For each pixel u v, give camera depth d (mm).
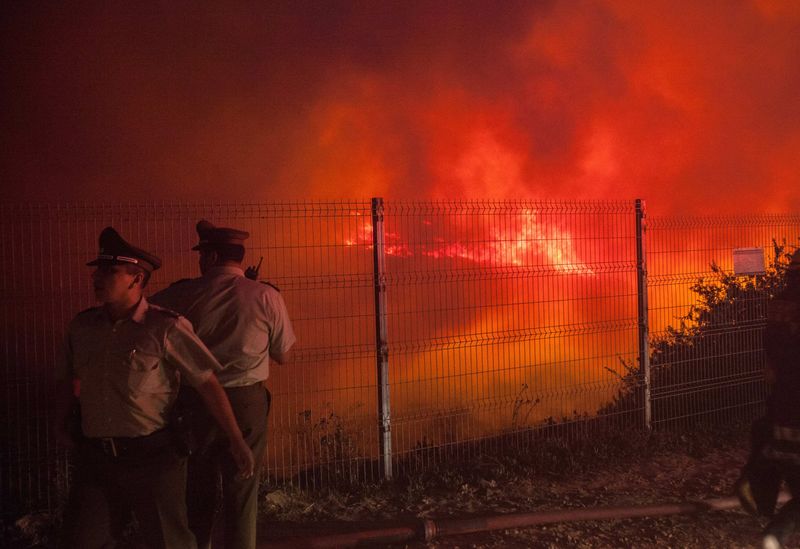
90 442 3348
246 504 4129
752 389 8688
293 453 6406
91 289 5715
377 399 6391
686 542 5199
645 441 7414
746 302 8727
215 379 3482
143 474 3332
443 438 7059
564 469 6789
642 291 7762
